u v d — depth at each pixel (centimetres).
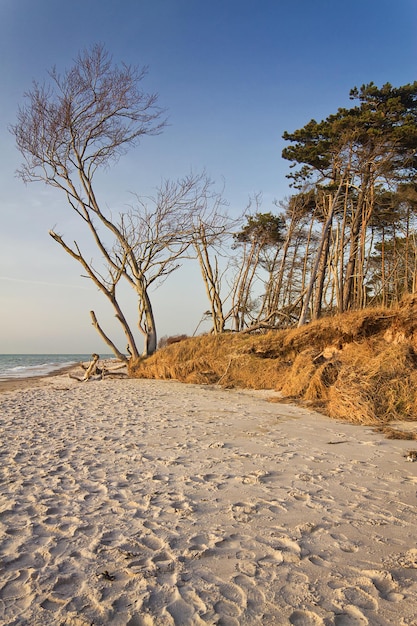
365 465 619
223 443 754
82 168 2420
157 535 395
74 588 311
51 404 1298
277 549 367
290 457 666
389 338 1380
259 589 307
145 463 638
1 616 279
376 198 2914
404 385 1062
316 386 1316
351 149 2514
